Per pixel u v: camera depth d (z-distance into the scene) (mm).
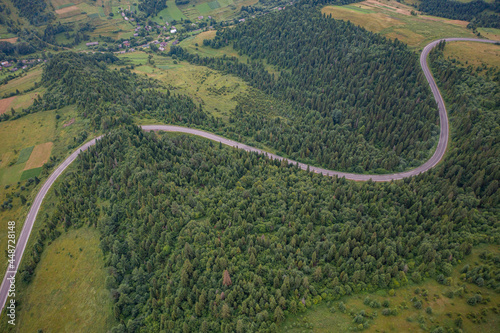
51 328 117938
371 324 102125
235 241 133500
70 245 144750
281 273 117062
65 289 129250
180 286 116500
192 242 133625
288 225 142000
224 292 112438
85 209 156875
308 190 167000
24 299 129250
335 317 105625
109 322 115250
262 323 102188
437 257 120438
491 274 112500
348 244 124625
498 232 129375
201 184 171125
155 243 134375
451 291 108938
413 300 108500
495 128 176750
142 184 157750
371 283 114438
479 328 97875
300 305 107625
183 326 104062
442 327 97500
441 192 157000
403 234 137125
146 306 116125
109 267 127312
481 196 154000
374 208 149375
